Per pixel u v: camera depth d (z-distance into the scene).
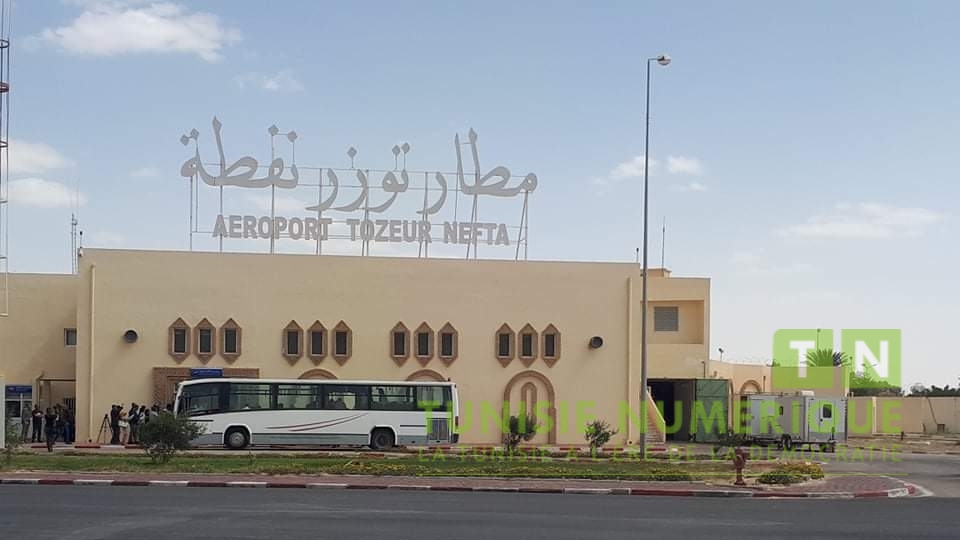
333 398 42.25
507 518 21.11
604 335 48.69
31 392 47.84
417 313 47.44
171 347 45.56
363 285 47.19
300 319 46.59
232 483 27.66
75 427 44.78
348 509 22.20
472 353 47.66
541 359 48.06
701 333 57.56
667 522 20.95
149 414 41.66
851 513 23.41
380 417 42.31
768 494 27.77
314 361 46.47
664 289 57.97
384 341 47.09
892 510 24.25
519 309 48.19
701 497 27.44
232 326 46.09
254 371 46.00
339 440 41.97
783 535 19.19
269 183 47.47
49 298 48.44
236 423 41.62
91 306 45.22
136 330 45.41
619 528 19.80
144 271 45.75
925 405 76.62
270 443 41.69
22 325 48.16
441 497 25.66
